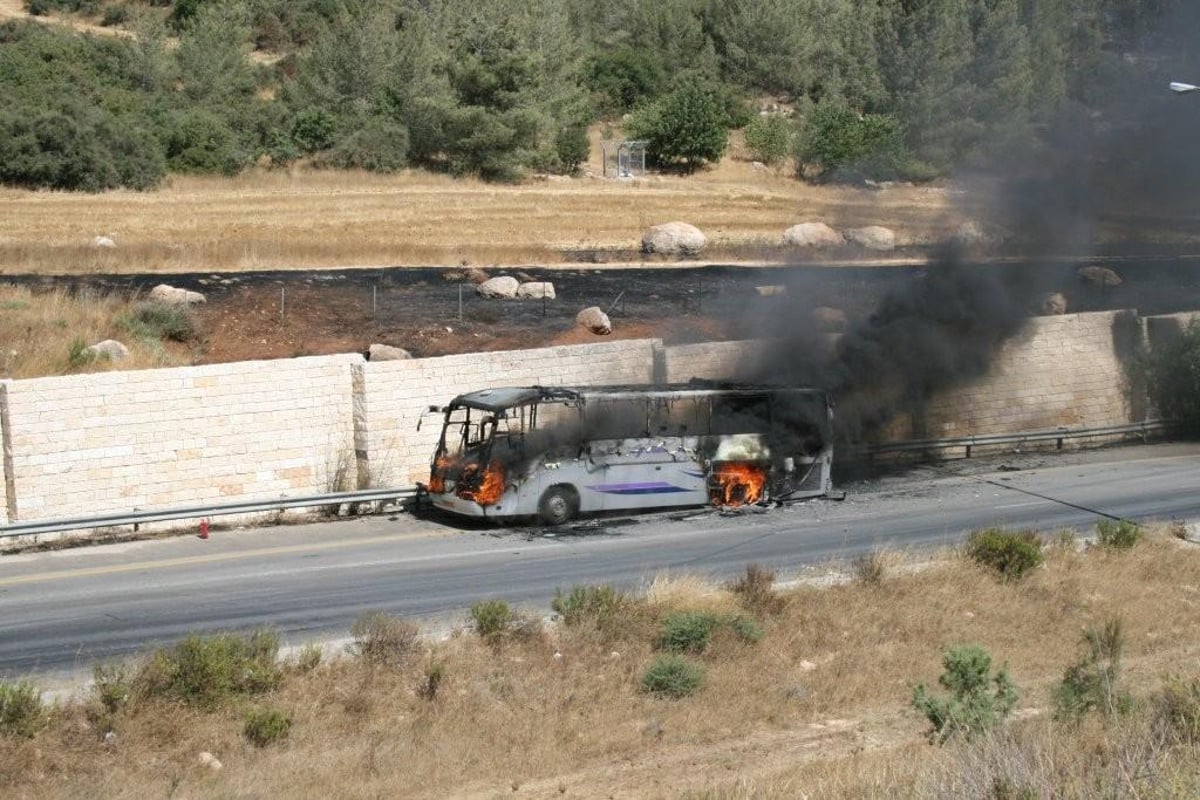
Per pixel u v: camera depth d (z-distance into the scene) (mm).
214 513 61938
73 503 61750
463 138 168625
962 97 175750
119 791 32688
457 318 90625
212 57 193000
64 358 72375
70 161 139375
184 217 125375
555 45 189750
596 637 45406
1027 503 71438
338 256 108062
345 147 165875
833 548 60000
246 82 197500
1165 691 34719
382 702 39625
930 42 181750
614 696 41281
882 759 33281
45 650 43062
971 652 38281
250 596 50625
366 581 53219
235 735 36875
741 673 43531
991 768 25703
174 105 178250
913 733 38844
